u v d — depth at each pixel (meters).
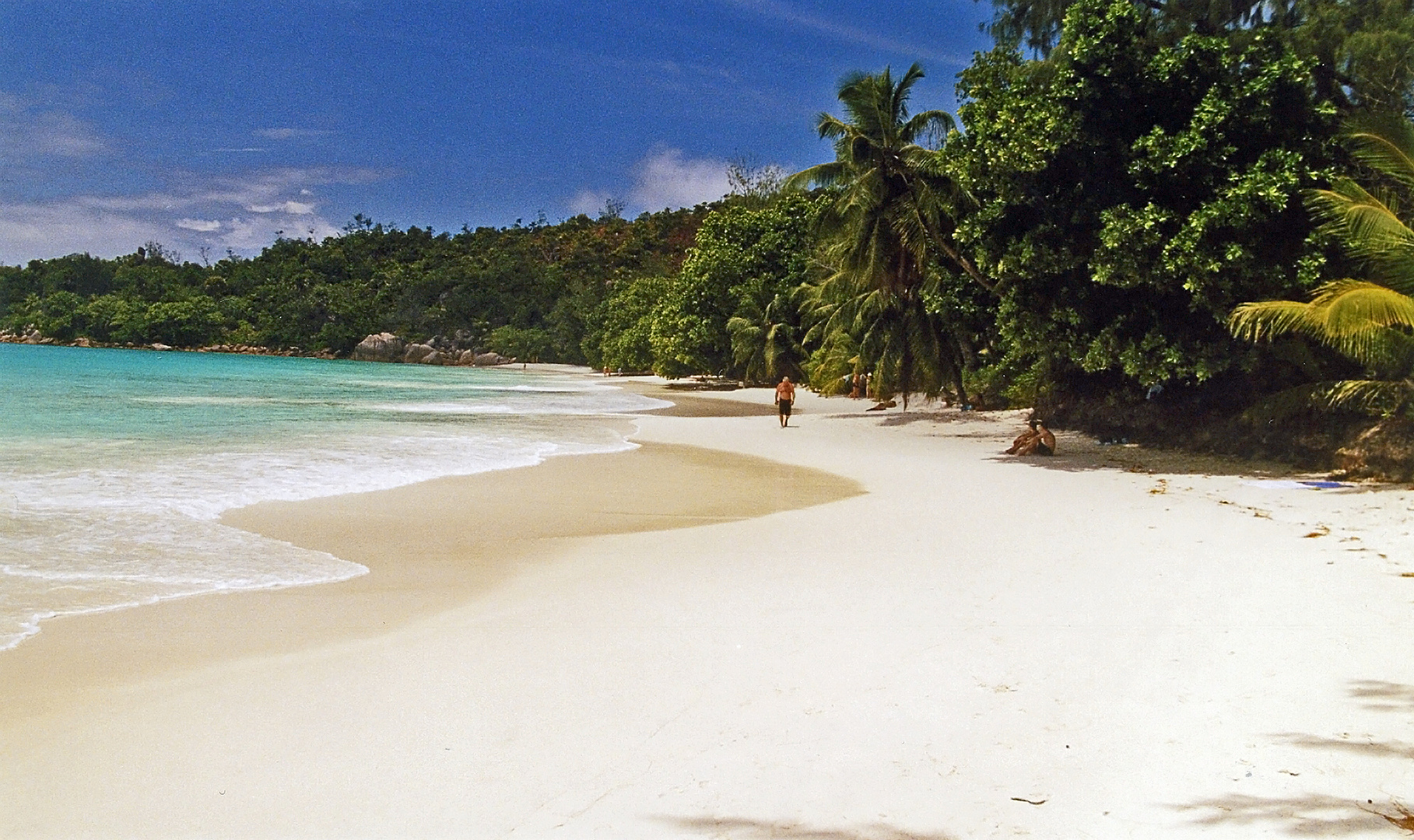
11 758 4.68
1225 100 17.38
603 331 96.38
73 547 9.55
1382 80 17.61
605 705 5.38
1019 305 20.20
